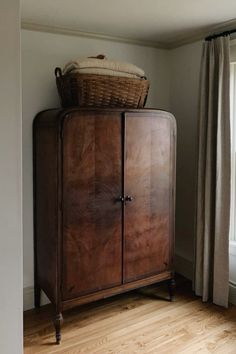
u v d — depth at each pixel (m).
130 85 2.40
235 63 2.61
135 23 2.53
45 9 2.21
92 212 2.30
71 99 2.32
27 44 2.49
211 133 2.62
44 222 2.43
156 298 2.84
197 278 2.82
